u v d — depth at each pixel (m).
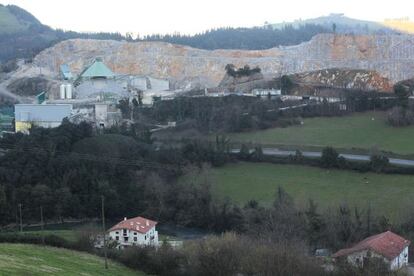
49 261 103.75
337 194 193.62
